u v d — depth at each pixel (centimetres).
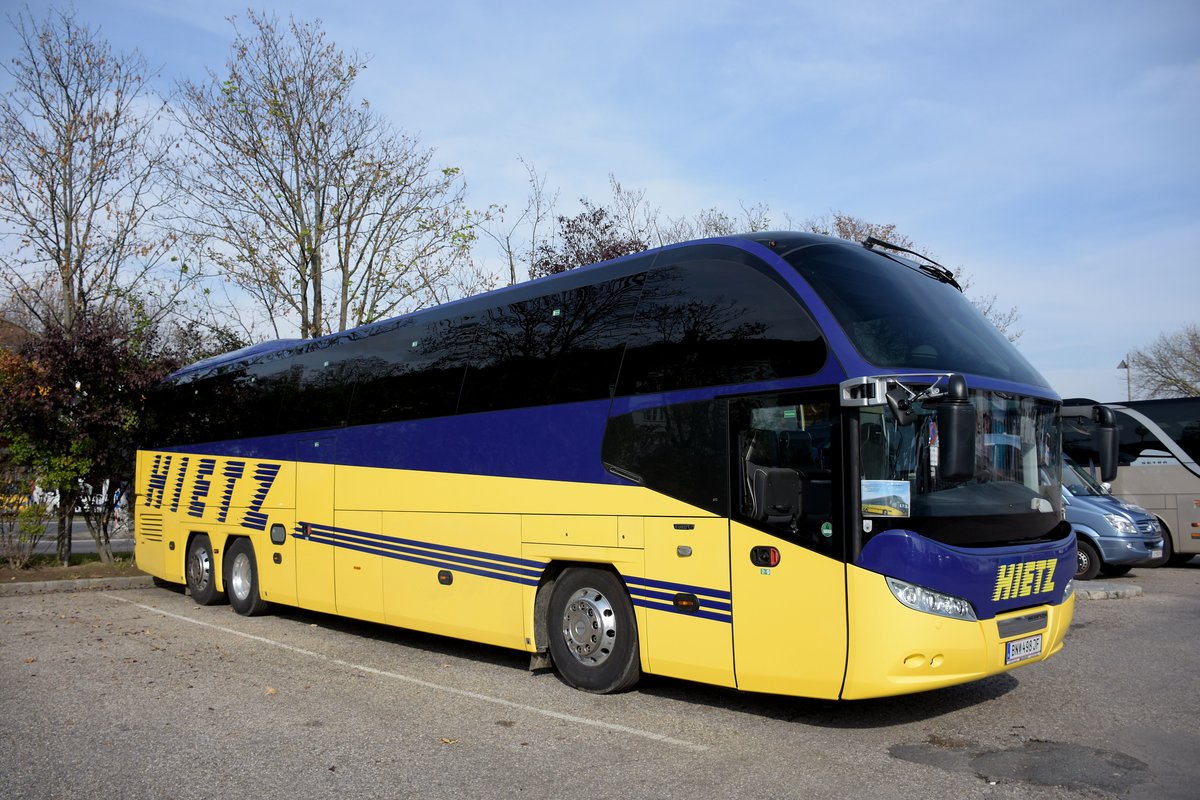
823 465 610
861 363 602
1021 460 667
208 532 1329
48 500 1684
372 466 1014
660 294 742
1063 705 700
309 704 739
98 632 1105
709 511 671
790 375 635
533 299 857
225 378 1340
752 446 652
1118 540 1556
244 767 574
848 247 718
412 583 943
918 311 674
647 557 710
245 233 2008
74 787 538
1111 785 517
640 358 741
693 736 635
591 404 771
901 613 573
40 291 1883
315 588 1092
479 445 876
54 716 702
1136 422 1905
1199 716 665
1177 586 1479
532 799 514
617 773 556
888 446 590
